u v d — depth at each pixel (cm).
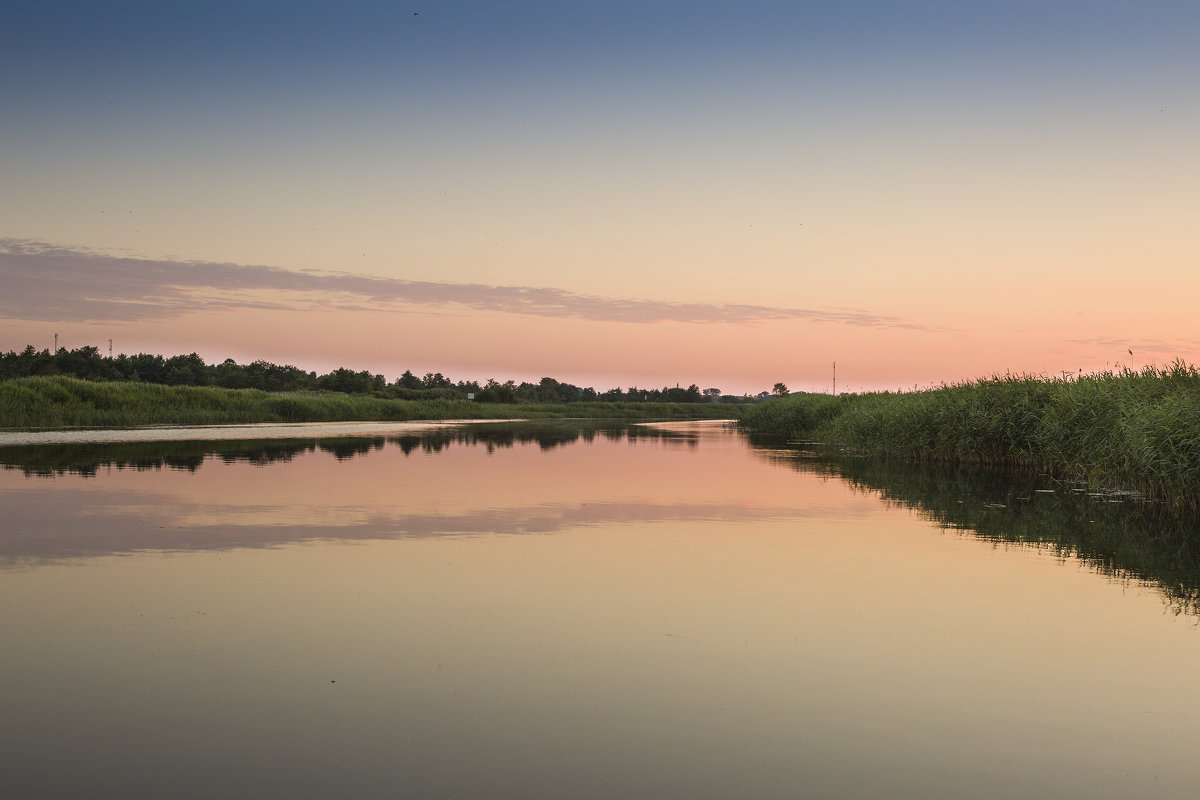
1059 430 1570
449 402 7219
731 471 1831
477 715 460
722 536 998
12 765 397
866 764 408
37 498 1237
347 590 720
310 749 417
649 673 527
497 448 2588
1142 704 485
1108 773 402
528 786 382
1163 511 1218
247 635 592
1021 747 428
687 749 422
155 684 499
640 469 1869
